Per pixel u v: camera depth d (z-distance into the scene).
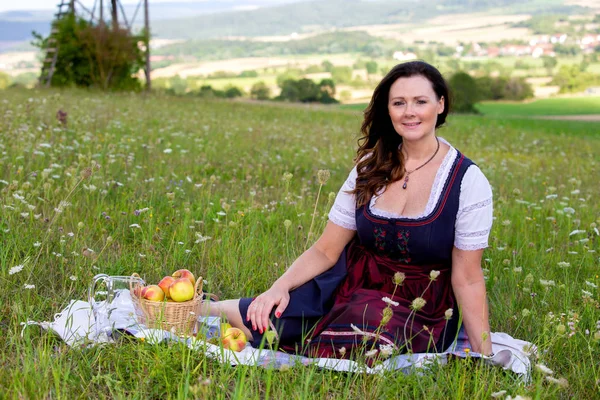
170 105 18.86
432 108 3.54
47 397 2.92
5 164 6.80
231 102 25.06
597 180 9.76
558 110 72.00
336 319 3.50
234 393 2.87
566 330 3.80
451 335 3.57
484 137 15.77
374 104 3.67
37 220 5.15
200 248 5.11
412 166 3.63
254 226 5.46
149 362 3.19
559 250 5.68
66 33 26.58
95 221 5.43
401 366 3.30
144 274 4.55
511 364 3.36
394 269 3.64
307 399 2.97
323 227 5.64
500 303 4.35
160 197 6.39
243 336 3.54
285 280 3.71
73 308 3.83
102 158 7.66
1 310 3.76
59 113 10.19
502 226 6.27
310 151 10.53
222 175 8.10
